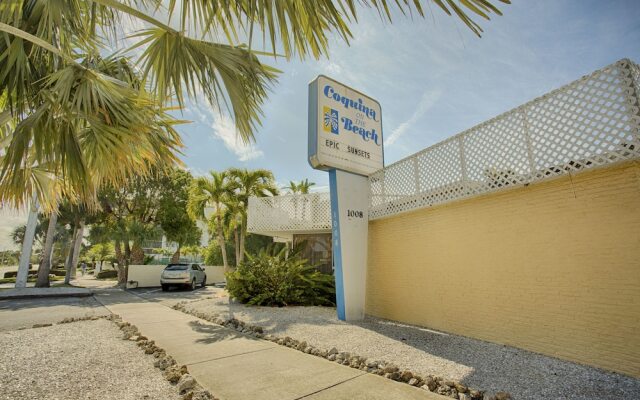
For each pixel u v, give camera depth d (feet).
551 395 9.23
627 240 10.99
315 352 13.69
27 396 8.87
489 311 15.53
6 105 13.88
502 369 11.43
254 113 13.38
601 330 11.42
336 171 23.56
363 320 21.70
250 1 6.90
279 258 30.94
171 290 53.93
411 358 12.90
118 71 17.80
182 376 10.46
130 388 9.64
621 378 10.36
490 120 15.80
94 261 148.36
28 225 54.34
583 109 12.26
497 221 15.55
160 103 12.57
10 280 81.05
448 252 18.13
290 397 9.05
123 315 24.34
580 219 12.34
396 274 21.91
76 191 14.70
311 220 34.53
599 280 11.61
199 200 53.26
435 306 18.61
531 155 13.87
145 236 63.16
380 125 26.94
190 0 7.94
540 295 13.44
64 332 17.37
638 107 10.80
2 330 19.30
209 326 20.04
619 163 11.13
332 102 24.12
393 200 22.35
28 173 16.06
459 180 17.37
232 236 76.54
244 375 10.82
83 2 13.14
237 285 29.60
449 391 9.52
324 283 30.07
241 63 12.19
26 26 12.69
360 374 11.02
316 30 7.06
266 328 18.80
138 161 17.95
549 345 12.93
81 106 13.89
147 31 11.88
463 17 5.29
